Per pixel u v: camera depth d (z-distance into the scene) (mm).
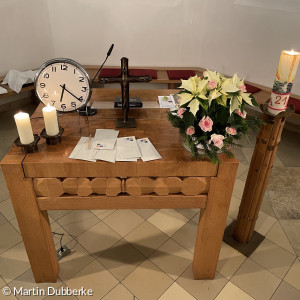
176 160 1394
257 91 3377
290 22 3055
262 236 2150
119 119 1756
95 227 2186
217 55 3748
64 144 1503
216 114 1348
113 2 3553
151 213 2318
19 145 1379
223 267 1923
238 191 2584
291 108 1680
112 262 1932
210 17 3594
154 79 3600
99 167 1378
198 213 2338
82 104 1592
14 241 2061
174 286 1801
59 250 1983
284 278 1869
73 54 3896
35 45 3713
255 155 1790
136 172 1404
